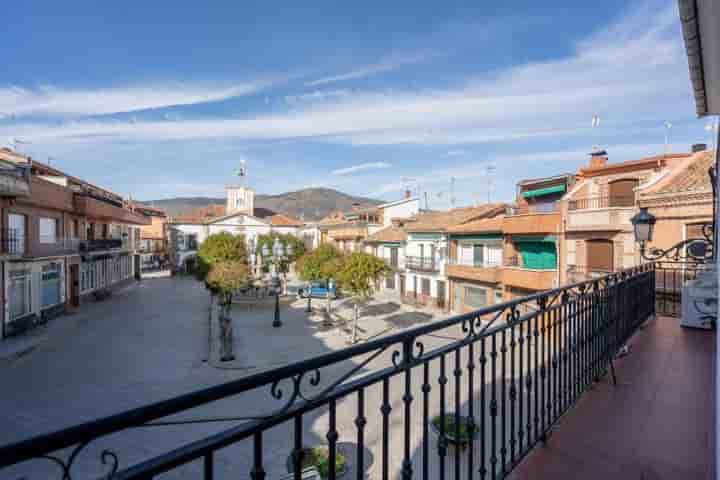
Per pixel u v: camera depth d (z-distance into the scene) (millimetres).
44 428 9914
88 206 24250
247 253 35562
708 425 2973
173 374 13930
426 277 28891
